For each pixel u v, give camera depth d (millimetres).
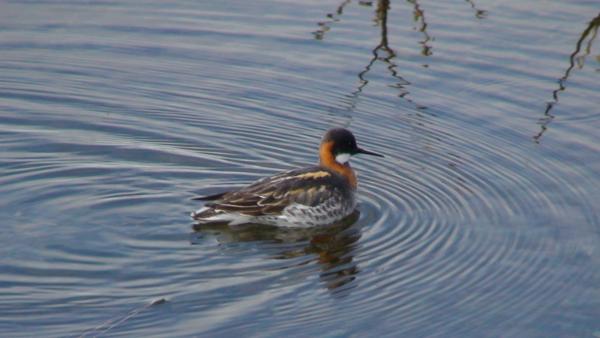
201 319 12391
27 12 22281
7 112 18312
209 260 13906
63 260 13633
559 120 18312
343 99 19188
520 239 14648
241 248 14367
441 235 14766
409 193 16172
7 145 17016
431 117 18547
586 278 13680
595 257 14188
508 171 16781
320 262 14000
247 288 13180
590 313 12906
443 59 20297
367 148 17594
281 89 19547
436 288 13344
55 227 14461
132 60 20562
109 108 18750
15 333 11930
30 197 15281
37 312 12391
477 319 12703
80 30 21609
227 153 17281
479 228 14969
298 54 20672
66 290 12914
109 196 15477
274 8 22578
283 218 15094
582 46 20641
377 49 20734
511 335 12406
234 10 22547
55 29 21609
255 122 18438
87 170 16297
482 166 16969
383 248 14422
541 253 14273
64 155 16797
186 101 19125
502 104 18875
